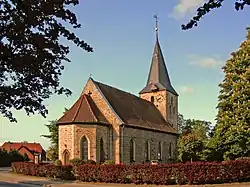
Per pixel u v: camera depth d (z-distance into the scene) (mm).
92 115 40625
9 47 7910
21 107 8938
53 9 8023
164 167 29391
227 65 39375
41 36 8117
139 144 45844
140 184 29609
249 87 36688
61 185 28672
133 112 47938
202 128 82875
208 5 8094
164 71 60656
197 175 28922
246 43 38625
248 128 35875
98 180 31312
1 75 8352
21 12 7723
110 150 41969
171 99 60344
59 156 40062
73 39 8547
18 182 30516
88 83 44531
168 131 54594
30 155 90688
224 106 38594
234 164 29828
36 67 8453
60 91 9391
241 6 7918
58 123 40469
